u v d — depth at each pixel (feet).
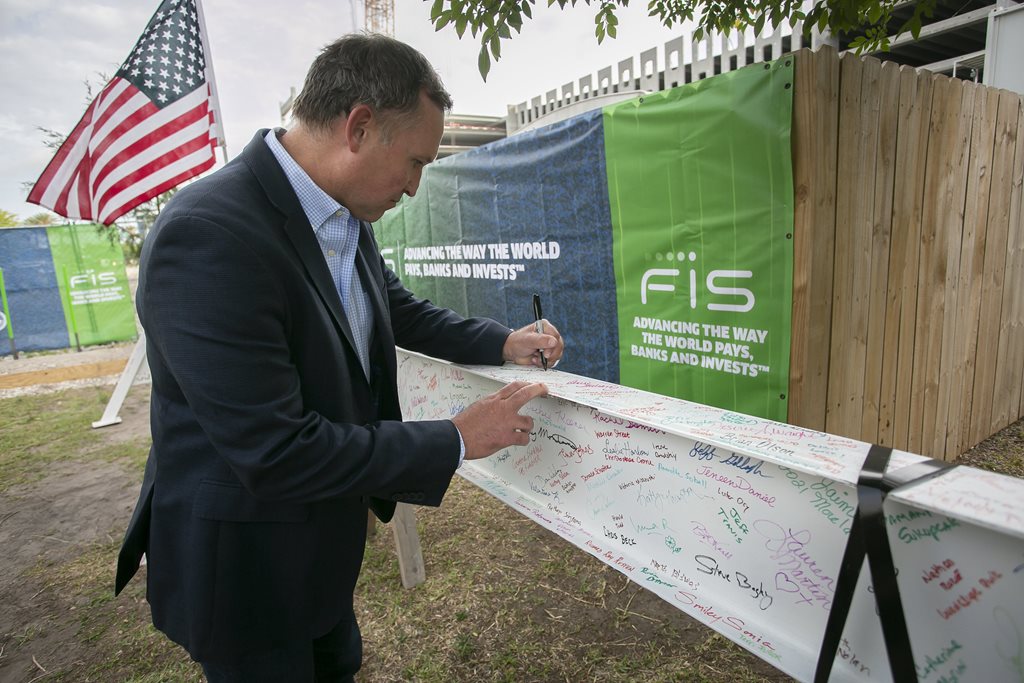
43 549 10.73
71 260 29.89
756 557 3.21
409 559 8.30
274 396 3.27
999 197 9.34
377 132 3.57
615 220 7.60
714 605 3.47
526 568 8.59
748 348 6.33
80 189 12.11
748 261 6.14
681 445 3.55
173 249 3.13
